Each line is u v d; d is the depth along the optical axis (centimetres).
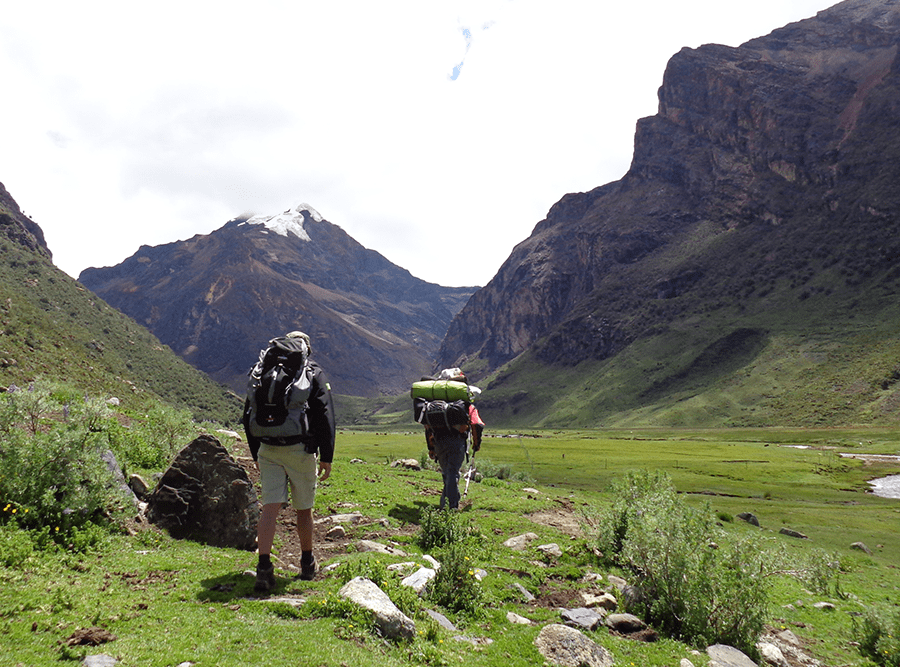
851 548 2456
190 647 389
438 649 478
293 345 575
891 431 15988
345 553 764
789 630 834
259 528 551
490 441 14400
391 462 2141
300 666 380
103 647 368
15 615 393
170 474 752
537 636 553
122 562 576
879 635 770
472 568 710
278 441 558
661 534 759
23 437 651
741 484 5938
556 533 1089
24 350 7719
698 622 670
